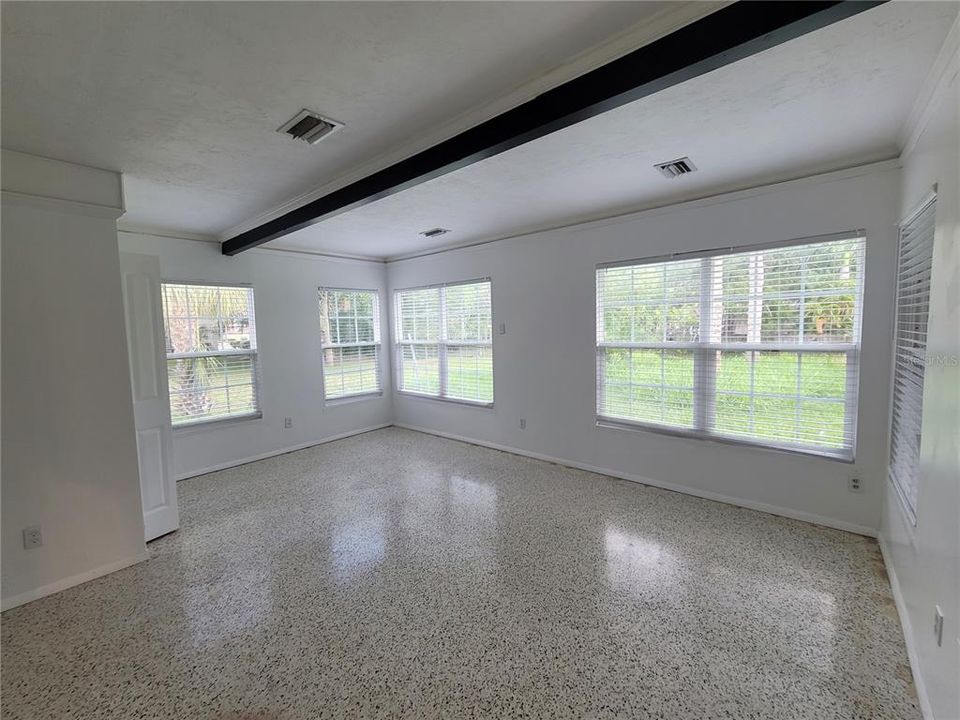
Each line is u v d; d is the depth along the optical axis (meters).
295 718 1.58
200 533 3.03
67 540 2.42
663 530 2.92
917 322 2.03
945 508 1.44
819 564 2.46
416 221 3.92
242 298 4.58
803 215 2.80
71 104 1.80
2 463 2.24
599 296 3.92
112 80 1.64
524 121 1.82
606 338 3.92
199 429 4.22
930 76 1.68
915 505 1.88
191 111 1.89
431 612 2.14
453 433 5.41
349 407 5.60
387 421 6.11
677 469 3.56
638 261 3.59
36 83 1.64
